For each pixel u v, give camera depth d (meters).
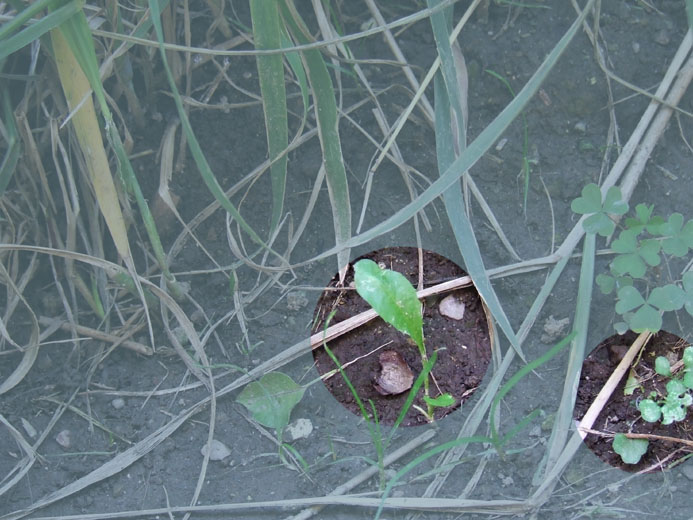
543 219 0.65
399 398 0.61
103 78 0.62
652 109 0.65
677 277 0.62
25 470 0.59
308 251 0.65
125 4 0.64
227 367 0.62
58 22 0.54
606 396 0.60
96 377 0.63
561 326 0.62
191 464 0.60
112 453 0.60
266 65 0.57
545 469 0.58
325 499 0.58
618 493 0.58
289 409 0.60
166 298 0.61
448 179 0.57
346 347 0.62
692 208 0.64
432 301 0.63
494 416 0.60
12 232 0.64
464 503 0.57
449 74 0.58
